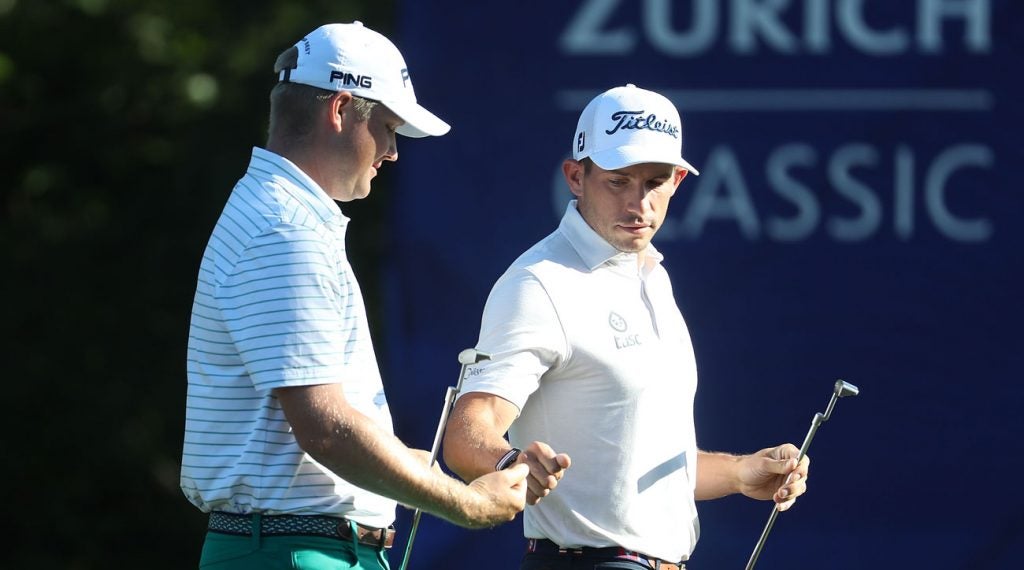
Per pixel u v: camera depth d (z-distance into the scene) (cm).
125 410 3881
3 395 3828
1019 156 2256
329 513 1310
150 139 3972
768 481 1619
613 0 2261
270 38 3903
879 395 2272
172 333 3912
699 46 2267
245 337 1252
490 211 2253
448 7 2256
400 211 2255
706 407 2275
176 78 3878
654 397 1518
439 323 2250
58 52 3944
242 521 1301
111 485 3909
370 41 1347
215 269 1292
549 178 2255
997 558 2258
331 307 1267
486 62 2258
